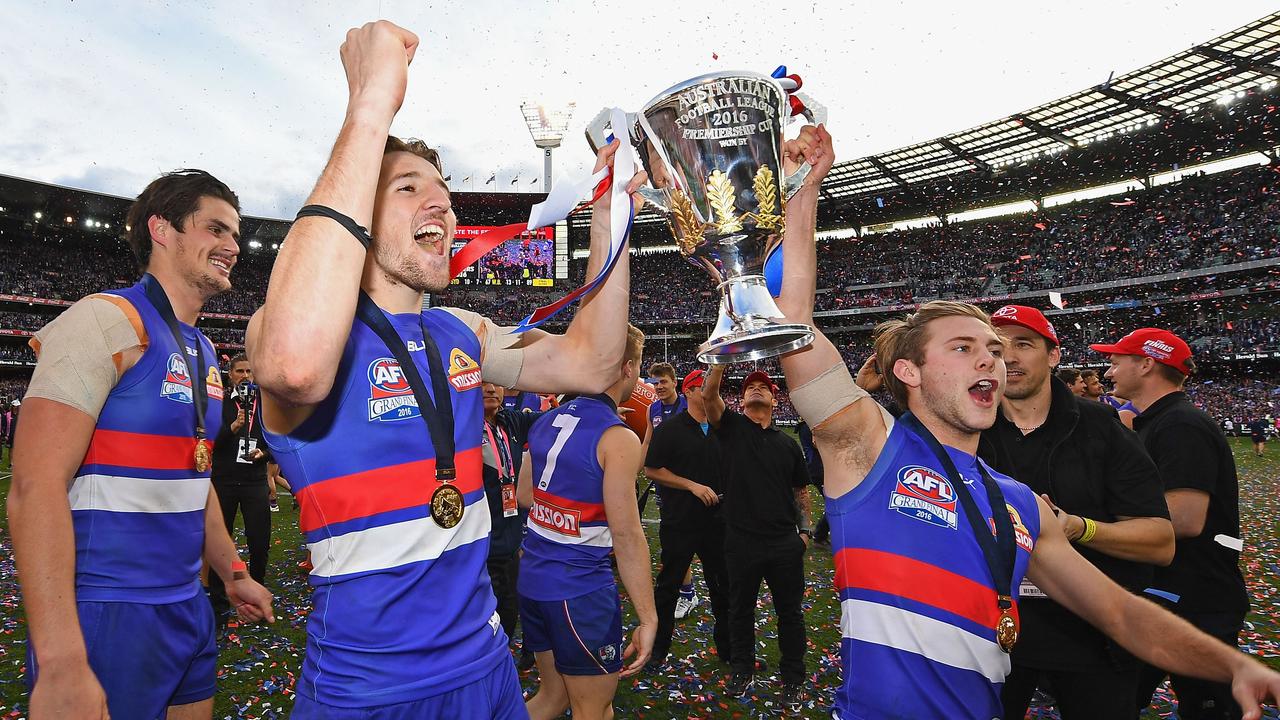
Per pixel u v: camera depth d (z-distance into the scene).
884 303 46.31
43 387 1.61
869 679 1.59
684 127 1.41
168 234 2.05
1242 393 34.50
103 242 44.84
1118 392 3.65
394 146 1.37
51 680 1.42
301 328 0.93
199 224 2.06
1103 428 2.54
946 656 1.54
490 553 3.96
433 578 1.19
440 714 1.16
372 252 1.27
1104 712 2.25
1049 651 2.32
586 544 2.81
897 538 1.63
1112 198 42.69
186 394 1.99
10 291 40.41
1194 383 37.41
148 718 1.82
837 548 1.73
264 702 3.62
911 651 1.56
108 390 1.75
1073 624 2.30
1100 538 2.30
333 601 1.15
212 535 2.24
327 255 0.96
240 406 5.07
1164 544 2.37
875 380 2.90
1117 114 35.78
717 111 1.39
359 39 1.13
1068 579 1.74
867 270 49.91
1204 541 3.04
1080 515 2.49
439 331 1.35
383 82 1.08
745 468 4.02
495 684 1.25
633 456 2.76
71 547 1.52
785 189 1.61
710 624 5.32
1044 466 2.56
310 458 1.14
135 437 1.84
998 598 1.58
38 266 42.88
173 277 2.07
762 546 3.95
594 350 1.58
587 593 2.80
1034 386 2.56
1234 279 35.47
